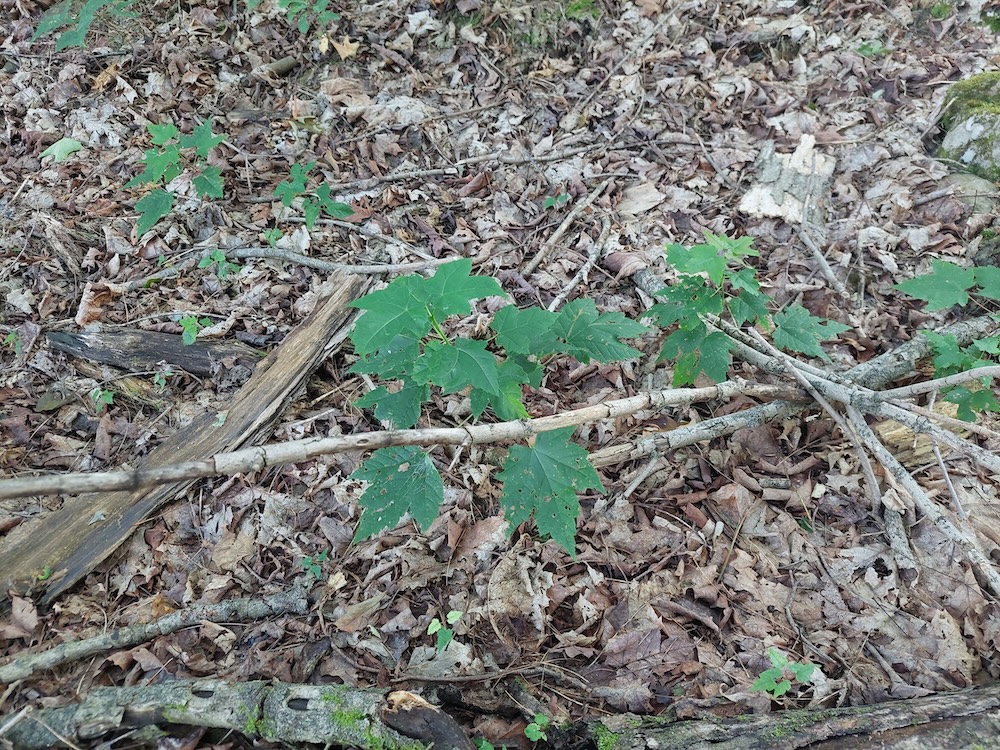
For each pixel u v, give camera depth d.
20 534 2.97
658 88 5.26
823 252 4.08
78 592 2.82
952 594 2.63
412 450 2.21
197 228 4.57
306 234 4.43
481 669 2.48
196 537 3.04
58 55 5.55
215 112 5.29
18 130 5.17
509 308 2.24
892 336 3.64
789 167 4.41
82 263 4.29
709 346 2.95
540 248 4.32
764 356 3.27
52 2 5.91
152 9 5.80
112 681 2.46
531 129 5.20
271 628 2.64
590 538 2.94
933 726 2.04
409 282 1.95
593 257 4.16
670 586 2.75
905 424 2.77
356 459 3.27
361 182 4.81
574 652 2.52
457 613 2.63
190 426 3.38
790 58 5.45
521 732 2.22
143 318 3.96
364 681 2.46
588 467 2.22
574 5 5.74
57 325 3.92
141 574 2.89
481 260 4.28
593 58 5.61
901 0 5.53
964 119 4.45
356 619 2.66
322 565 2.88
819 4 5.66
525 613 2.67
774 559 2.84
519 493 2.20
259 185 4.88
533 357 3.63
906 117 4.78
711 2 5.76
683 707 2.27
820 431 3.30
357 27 5.76
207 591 2.81
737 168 4.67
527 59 5.64
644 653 2.51
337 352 3.75
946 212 4.13
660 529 2.97
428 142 5.16
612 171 4.79
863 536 2.88
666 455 3.25
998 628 2.51
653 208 4.51
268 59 5.62
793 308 3.08
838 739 2.03
